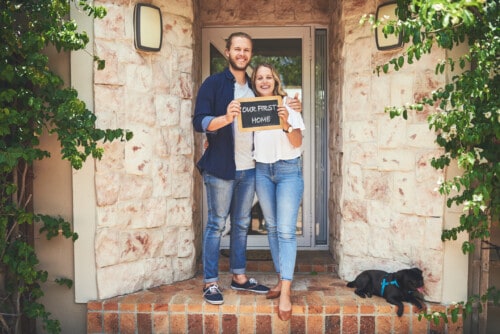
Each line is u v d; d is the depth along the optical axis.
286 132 3.01
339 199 3.92
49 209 3.30
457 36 2.72
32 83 3.06
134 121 3.39
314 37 4.61
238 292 3.43
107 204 3.29
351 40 3.61
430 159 3.24
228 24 4.58
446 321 3.01
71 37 2.84
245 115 2.96
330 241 4.49
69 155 2.83
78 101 2.88
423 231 3.30
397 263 3.44
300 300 3.26
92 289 3.30
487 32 2.65
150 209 3.50
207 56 4.61
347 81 3.65
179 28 3.65
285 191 3.11
